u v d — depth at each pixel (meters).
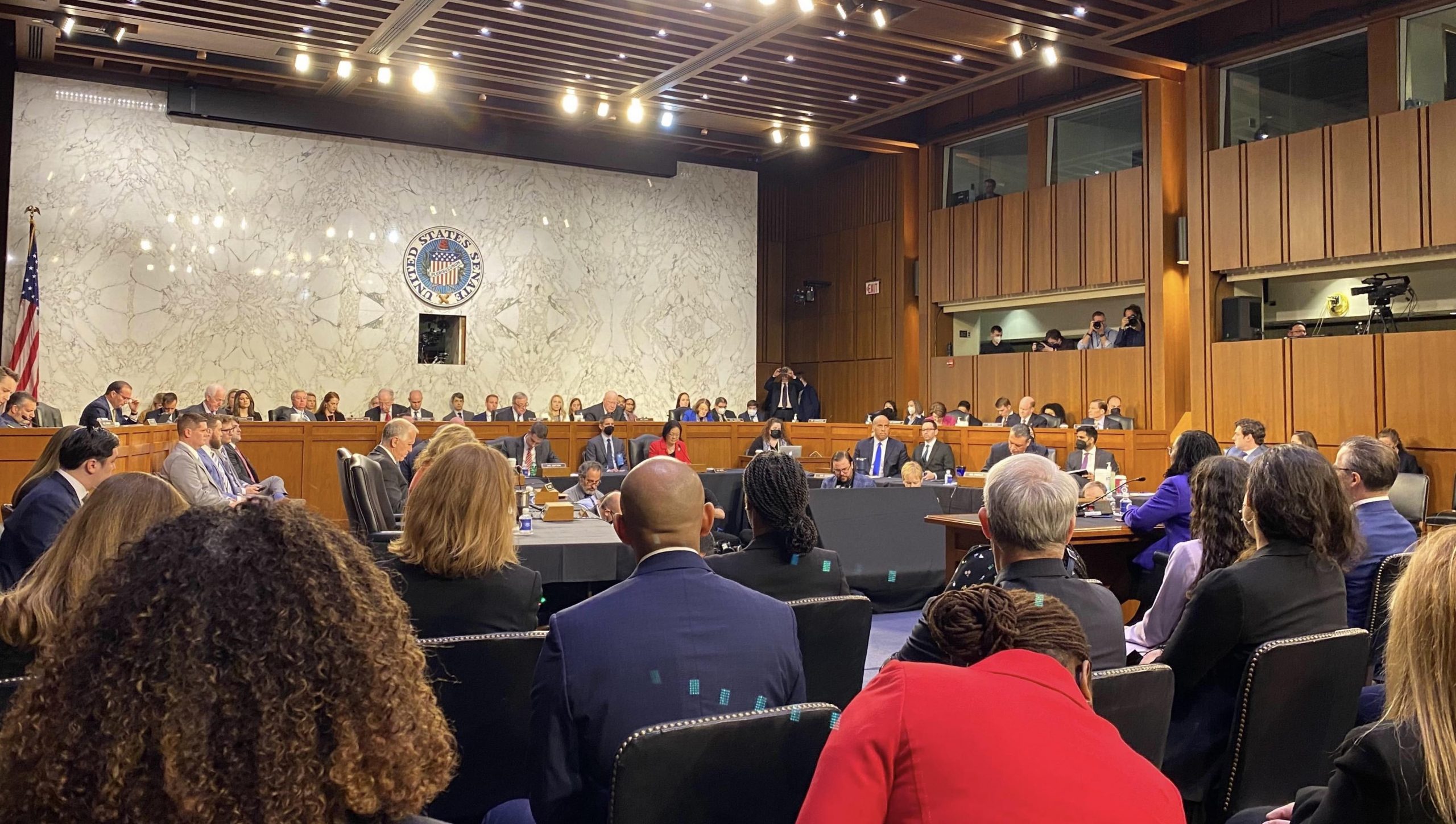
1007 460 2.54
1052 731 1.22
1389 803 1.34
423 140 14.37
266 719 0.79
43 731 0.79
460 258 14.92
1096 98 13.43
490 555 2.75
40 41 11.58
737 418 15.88
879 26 10.43
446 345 15.15
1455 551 1.33
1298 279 11.92
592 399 15.84
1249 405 11.47
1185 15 10.46
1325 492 2.60
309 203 13.95
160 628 0.80
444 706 2.37
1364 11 10.62
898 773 1.21
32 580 2.25
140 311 12.95
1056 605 1.51
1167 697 2.21
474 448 2.82
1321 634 2.38
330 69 12.50
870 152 17.27
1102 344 13.34
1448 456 9.80
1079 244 13.54
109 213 12.79
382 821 0.87
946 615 1.52
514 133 14.97
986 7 10.55
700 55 11.99
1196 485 3.13
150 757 0.77
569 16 11.07
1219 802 2.44
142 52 11.92
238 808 0.77
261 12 10.89
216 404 11.56
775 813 1.71
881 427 11.73
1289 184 11.26
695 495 2.13
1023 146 14.79
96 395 12.70
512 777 2.46
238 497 7.80
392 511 6.06
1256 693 2.31
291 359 13.83
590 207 15.89
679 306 16.52
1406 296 10.95
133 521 2.30
